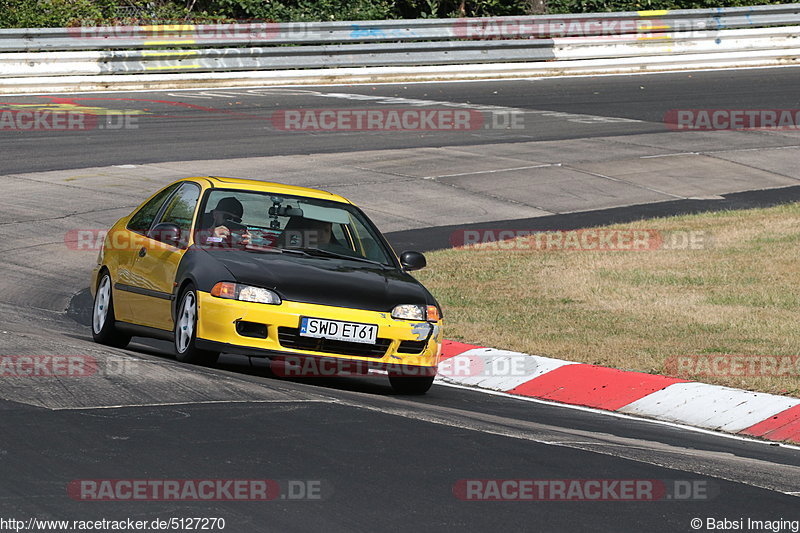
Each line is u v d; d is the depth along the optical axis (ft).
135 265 92.07
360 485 52.24
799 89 285.84
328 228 91.76
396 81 296.10
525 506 50.88
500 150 217.15
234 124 230.68
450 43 301.02
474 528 47.39
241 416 64.08
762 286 123.95
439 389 90.27
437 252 146.00
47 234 150.00
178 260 86.33
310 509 48.44
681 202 182.60
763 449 73.10
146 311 89.61
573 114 254.47
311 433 61.31
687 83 294.87
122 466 52.90
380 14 345.10
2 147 199.31
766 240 148.25
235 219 89.86
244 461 54.90
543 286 126.82
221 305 79.92
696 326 107.65
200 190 92.17
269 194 93.76
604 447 64.85
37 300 118.93
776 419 80.07
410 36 297.74
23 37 258.98
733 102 269.85
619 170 204.33
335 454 57.36
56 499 47.80
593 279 129.59
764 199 184.85
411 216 169.99
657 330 106.42
